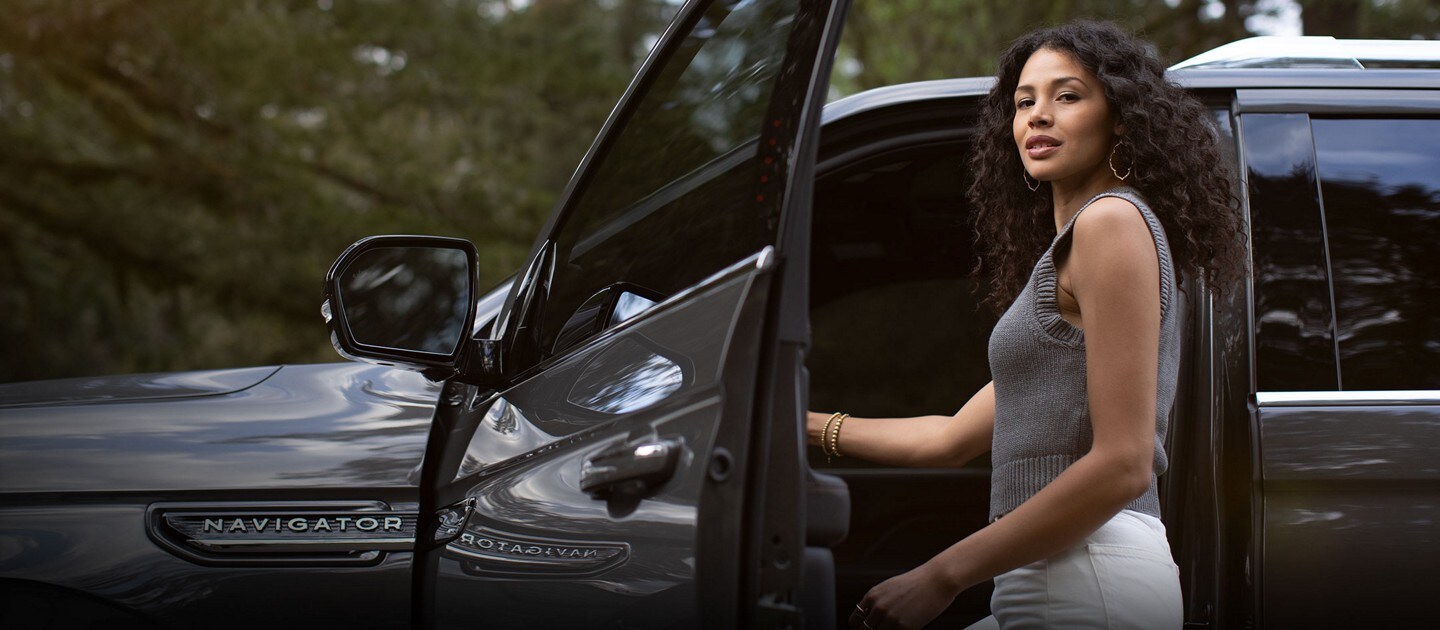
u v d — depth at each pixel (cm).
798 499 128
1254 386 182
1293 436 177
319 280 1141
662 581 134
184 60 1095
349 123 1134
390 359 164
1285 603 175
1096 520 150
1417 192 192
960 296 282
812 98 135
